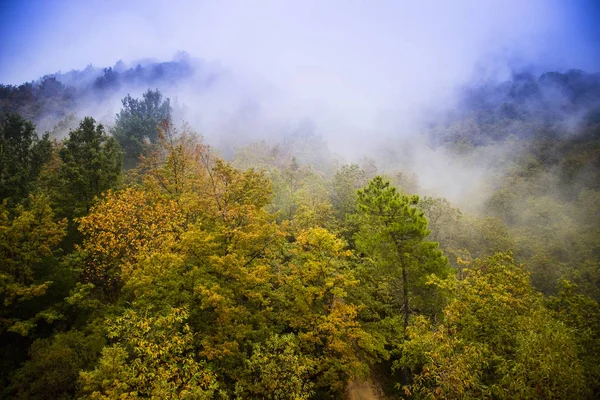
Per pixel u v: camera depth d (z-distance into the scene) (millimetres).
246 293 17609
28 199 22078
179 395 11234
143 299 15961
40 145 31234
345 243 20047
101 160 26297
